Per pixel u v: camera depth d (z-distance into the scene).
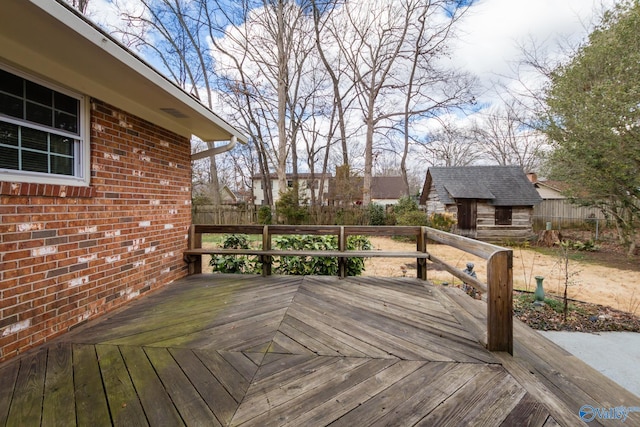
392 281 3.92
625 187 7.84
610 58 7.57
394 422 1.41
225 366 1.88
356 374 1.80
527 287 5.37
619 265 7.48
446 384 1.71
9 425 1.38
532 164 18.67
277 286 3.65
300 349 2.10
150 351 2.07
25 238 2.11
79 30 1.80
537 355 2.20
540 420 1.43
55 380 1.73
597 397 1.71
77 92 2.55
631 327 3.33
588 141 7.64
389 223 13.61
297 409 1.50
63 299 2.38
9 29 1.82
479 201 11.79
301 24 13.30
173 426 1.38
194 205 14.88
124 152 3.08
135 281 3.20
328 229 4.07
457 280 5.71
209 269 6.26
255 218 14.67
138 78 2.54
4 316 1.96
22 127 2.19
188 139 4.32
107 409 1.49
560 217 13.15
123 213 3.05
